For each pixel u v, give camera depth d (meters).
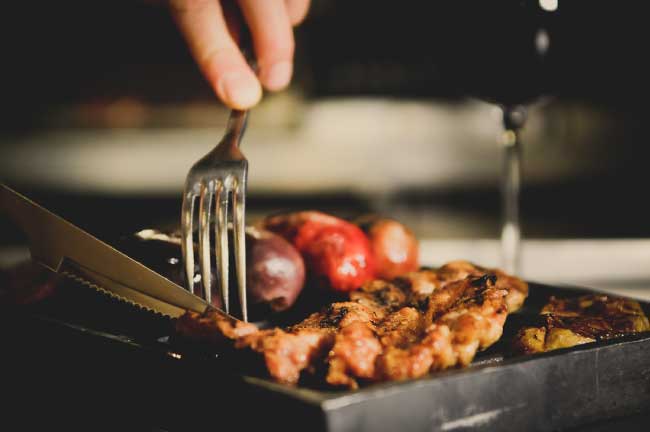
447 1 0.54
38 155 1.73
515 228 0.60
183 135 1.73
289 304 0.45
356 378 0.35
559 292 0.48
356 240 0.48
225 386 0.35
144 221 1.54
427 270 0.50
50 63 1.70
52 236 0.41
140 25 1.68
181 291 0.40
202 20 0.48
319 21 1.60
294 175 1.68
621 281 0.64
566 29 0.53
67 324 0.43
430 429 0.33
